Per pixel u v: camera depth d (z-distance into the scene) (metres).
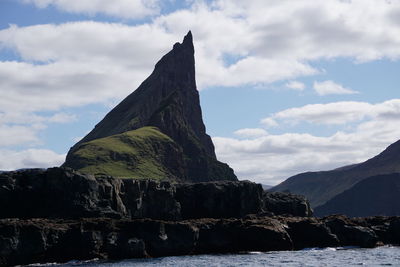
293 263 187.00
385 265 178.38
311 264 183.38
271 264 184.38
